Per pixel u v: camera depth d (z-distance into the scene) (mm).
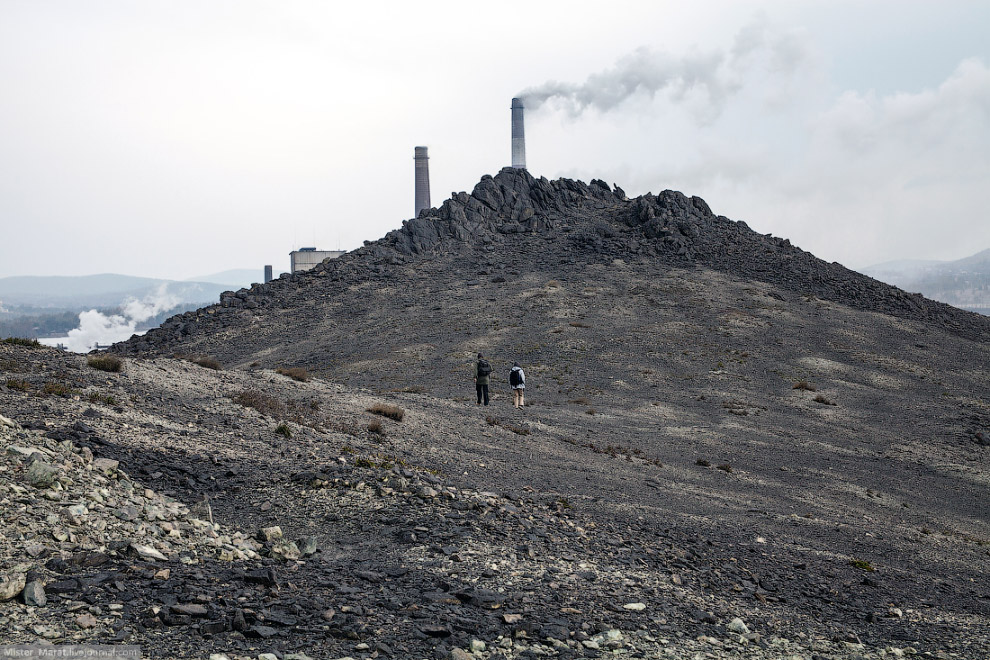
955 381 53344
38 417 14359
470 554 10648
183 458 14250
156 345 75312
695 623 9211
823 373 52312
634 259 86062
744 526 17250
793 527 18297
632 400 41875
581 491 18281
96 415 15555
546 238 94188
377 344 61750
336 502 12625
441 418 26812
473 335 61438
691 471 25344
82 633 6504
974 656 9641
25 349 22000
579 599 9344
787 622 10109
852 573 14164
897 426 40281
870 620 10969
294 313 77812
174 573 8305
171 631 6809
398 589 8914
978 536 21906
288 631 7145
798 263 87062
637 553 12391
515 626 8023
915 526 21844
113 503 10070
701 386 46906
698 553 13211
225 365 61969
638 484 21047
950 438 37938
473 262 88000
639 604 9414
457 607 8477
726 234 94875
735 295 74562
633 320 64438
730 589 11336
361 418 23500
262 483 13539
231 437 16750
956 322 77125
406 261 90750
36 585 7109
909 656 9328
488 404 34281
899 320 71750
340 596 8383
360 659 6711
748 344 58719
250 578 8422
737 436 34219
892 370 54906
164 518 10242
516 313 67562
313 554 10258
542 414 33938
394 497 12922
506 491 16281
